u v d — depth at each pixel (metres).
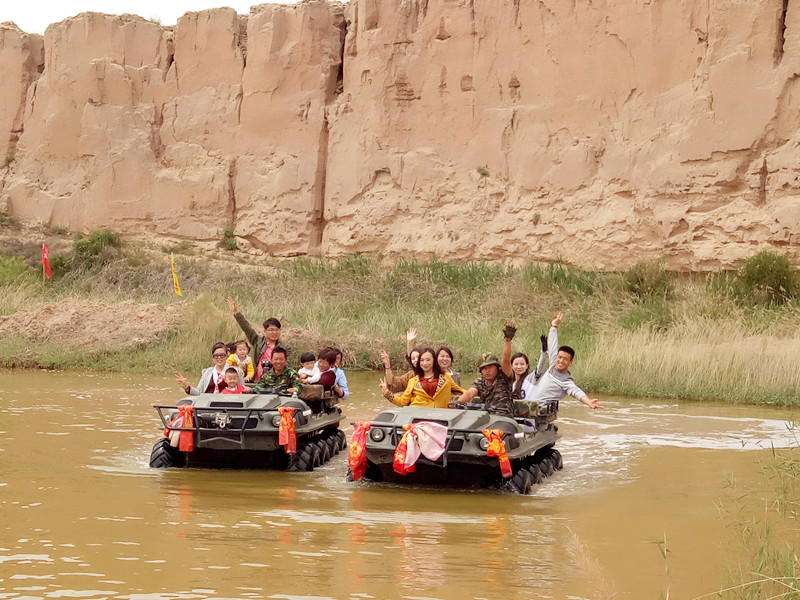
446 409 10.42
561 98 35.56
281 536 7.68
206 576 6.46
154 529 7.78
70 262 35.50
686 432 14.54
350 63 40.09
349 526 8.13
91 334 23.58
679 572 6.89
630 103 34.25
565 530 8.21
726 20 31.97
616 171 33.88
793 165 30.20
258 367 12.59
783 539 7.80
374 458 10.06
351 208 38.78
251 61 41.84
